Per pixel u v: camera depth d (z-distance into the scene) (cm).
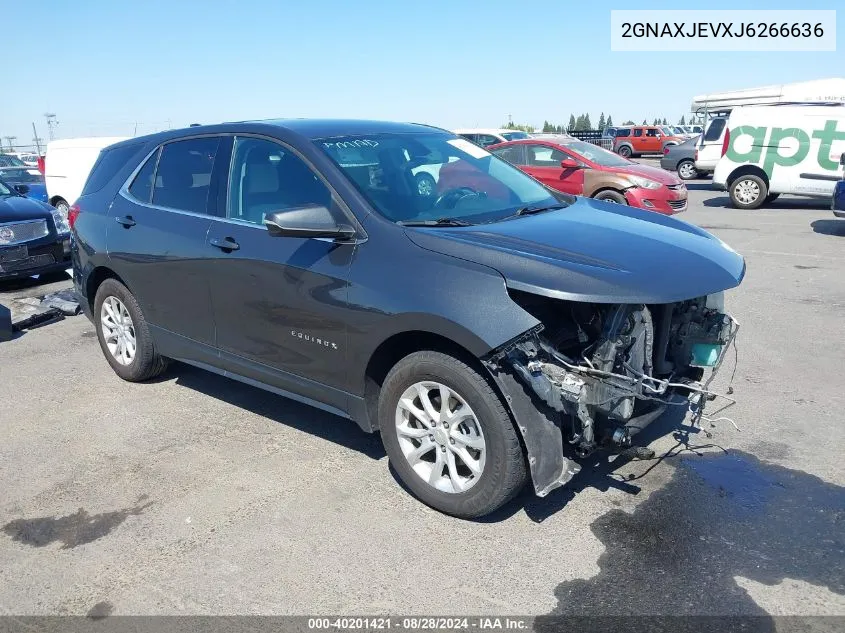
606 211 420
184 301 449
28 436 451
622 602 278
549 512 342
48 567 317
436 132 471
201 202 441
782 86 2498
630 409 322
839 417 434
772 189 1460
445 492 338
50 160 1456
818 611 268
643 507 343
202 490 376
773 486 358
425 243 334
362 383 357
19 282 933
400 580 297
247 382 432
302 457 409
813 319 639
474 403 315
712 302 395
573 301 321
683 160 2338
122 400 505
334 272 353
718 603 275
